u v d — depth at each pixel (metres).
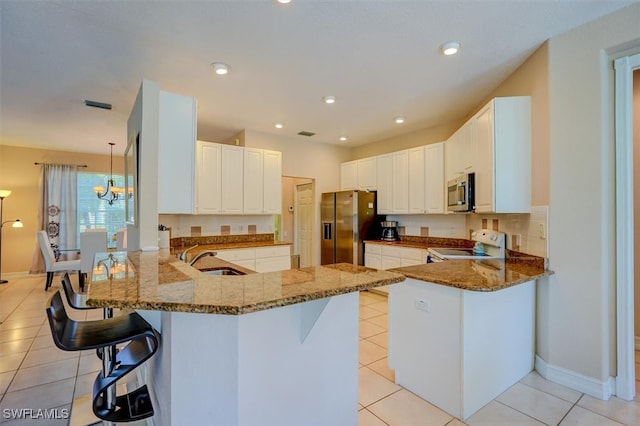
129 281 1.26
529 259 2.53
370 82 3.02
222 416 1.20
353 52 2.46
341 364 1.52
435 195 4.23
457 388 1.90
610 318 2.11
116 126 4.45
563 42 2.23
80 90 3.15
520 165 2.54
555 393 2.13
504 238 2.97
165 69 2.73
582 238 2.16
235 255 4.18
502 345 2.14
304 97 3.39
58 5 1.89
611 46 2.02
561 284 2.25
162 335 1.37
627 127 2.06
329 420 1.47
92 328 1.42
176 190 2.45
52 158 6.17
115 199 6.39
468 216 4.12
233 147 4.41
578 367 2.17
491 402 2.04
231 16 2.01
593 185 2.11
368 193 5.10
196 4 1.89
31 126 4.45
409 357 2.21
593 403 2.02
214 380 1.19
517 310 2.27
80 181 6.41
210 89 3.17
